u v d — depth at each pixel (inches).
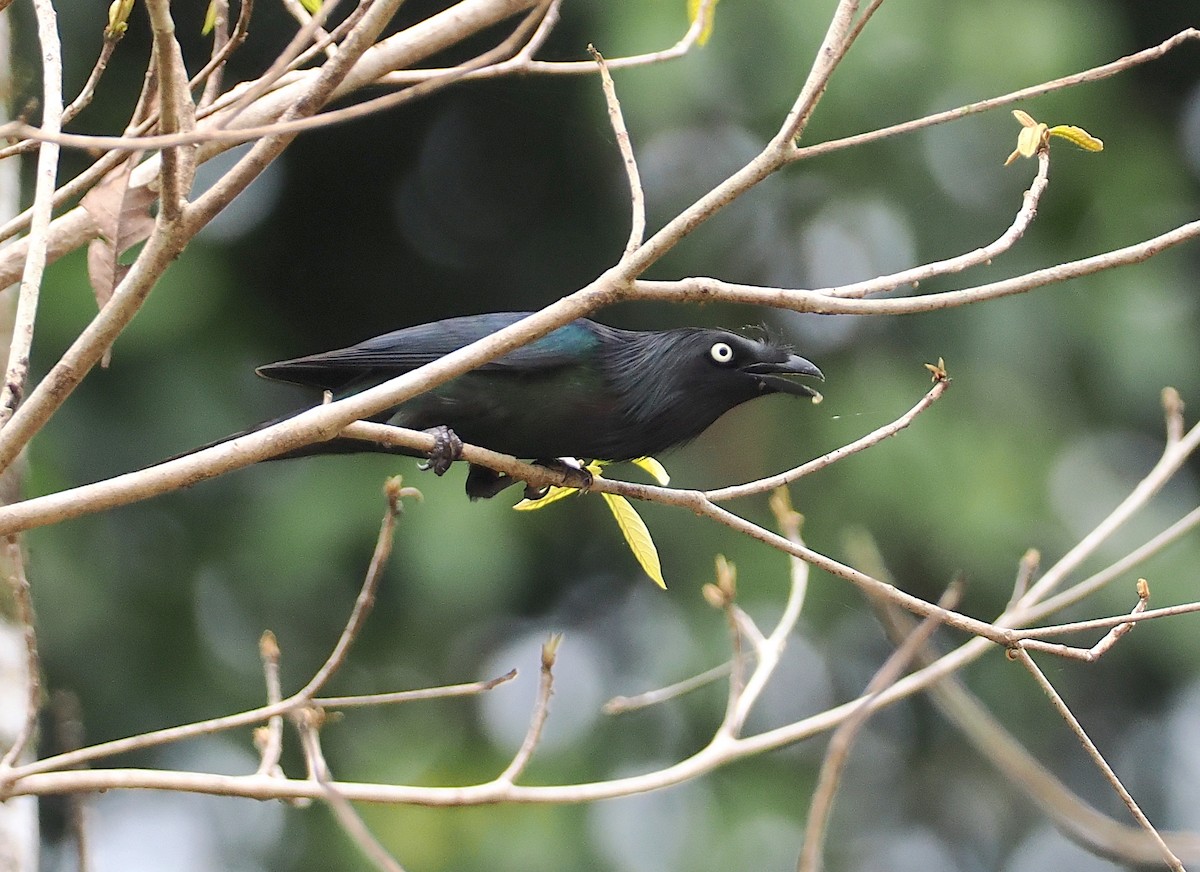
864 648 562.9
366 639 550.6
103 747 212.2
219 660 547.8
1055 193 541.6
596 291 190.4
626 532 265.4
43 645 509.4
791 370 296.5
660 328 571.5
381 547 220.2
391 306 615.2
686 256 563.2
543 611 586.2
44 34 205.2
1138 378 533.6
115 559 536.4
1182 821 595.5
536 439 289.7
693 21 250.1
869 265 544.4
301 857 533.6
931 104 495.5
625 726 560.1
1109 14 558.3
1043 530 518.3
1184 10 586.2
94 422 521.0
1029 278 193.0
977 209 538.6
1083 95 529.3
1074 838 232.1
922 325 538.9
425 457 278.2
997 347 530.9
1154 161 546.3
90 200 213.5
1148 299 538.3
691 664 535.5
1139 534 533.0
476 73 217.8
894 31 488.7
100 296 212.4
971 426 521.7
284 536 524.7
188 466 186.4
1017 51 494.6
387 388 191.5
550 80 541.6
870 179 528.1
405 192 616.1
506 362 282.8
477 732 554.3
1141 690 596.4
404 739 542.3
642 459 298.8
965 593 519.2
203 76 209.3
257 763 551.5
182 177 187.8
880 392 528.1
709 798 544.4
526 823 517.0
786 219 546.9
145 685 534.9
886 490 513.3
